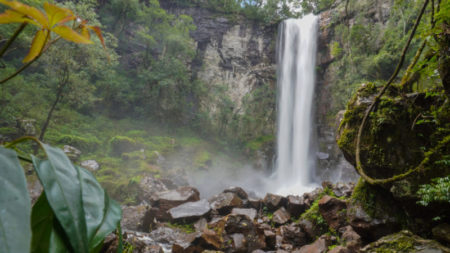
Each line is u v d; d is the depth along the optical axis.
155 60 26.75
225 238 4.82
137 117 24.16
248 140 26.39
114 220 0.43
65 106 18.50
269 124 26.95
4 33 8.94
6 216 0.24
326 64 24.58
